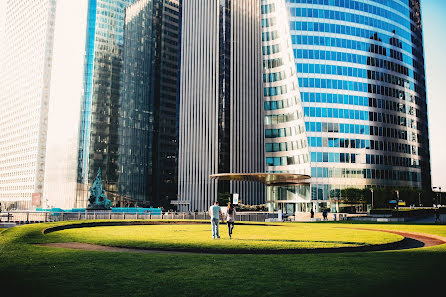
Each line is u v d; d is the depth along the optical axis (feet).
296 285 33.50
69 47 439.63
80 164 397.19
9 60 635.25
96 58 418.31
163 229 104.73
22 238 70.79
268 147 303.89
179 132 308.40
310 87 288.92
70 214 143.43
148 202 447.42
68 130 415.85
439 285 33.12
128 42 449.48
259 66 308.81
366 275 37.83
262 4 319.06
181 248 59.06
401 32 341.62
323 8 301.02
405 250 59.98
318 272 39.58
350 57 302.04
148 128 461.37
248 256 51.72
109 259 47.78
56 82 454.40
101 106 416.26
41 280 35.19
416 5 376.48
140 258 48.83
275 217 186.29
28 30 585.22
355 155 291.79
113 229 103.40
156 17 487.20
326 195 279.90
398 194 292.20
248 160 290.15
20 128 571.69
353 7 310.24
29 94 556.92
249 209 226.99
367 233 91.09
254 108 299.79
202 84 298.56
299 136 289.12
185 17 319.27
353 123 295.07
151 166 458.09
